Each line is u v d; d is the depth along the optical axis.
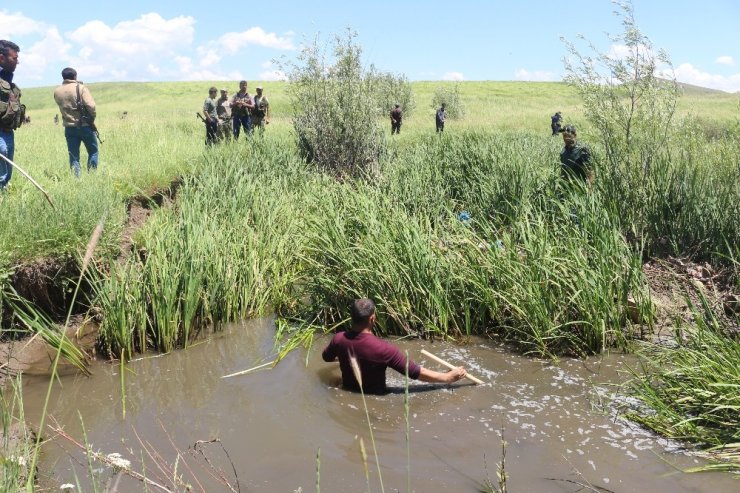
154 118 29.17
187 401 4.89
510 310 6.21
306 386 5.07
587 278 6.01
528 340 5.86
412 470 3.80
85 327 6.33
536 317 5.84
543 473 3.77
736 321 5.38
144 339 5.94
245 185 10.06
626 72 8.35
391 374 5.32
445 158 11.89
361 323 4.94
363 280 6.49
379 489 3.61
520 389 4.98
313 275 6.99
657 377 4.84
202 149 14.62
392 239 6.88
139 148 14.10
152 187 10.57
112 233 7.11
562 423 4.39
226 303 6.70
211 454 4.06
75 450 4.11
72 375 5.42
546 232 6.82
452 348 5.94
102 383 5.27
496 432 4.28
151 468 3.88
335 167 13.73
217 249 6.95
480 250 6.80
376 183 10.23
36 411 4.69
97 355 5.83
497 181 9.71
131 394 5.04
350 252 6.82
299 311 6.92
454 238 7.10
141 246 7.45
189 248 6.46
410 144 18.20
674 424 4.24
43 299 6.27
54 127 24.14
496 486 3.62
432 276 6.38
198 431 4.39
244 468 3.87
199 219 7.58
